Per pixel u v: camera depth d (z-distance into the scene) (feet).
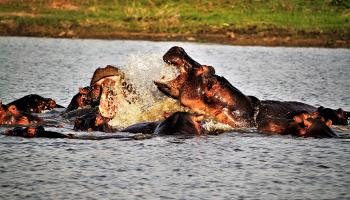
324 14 438.40
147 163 139.74
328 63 332.19
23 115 172.04
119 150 148.36
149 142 154.40
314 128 162.20
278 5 451.12
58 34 415.03
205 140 156.76
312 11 442.91
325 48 389.80
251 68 308.60
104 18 435.94
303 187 127.03
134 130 162.61
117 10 449.06
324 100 227.20
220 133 162.40
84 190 124.06
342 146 153.99
